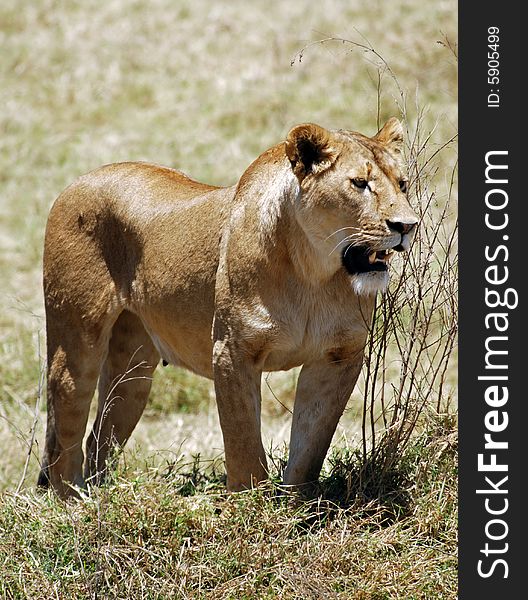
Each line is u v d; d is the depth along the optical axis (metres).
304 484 15.79
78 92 44.19
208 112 42.19
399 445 16.44
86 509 14.95
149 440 21.59
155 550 14.33
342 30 46.56
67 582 14.05
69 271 17.56
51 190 36.72
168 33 49.25
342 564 14.09
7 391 24.53
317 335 15.16
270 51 46.16
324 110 40.78
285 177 14.77
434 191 17.16
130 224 17.06
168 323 16.62
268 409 24.23
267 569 13.99
